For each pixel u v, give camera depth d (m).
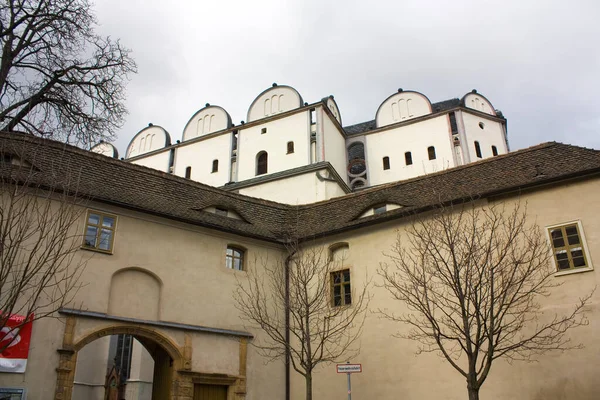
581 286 14.91
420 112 39.41
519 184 16.66
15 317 14.07
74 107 17.30
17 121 16.44
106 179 18.09
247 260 19.83
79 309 15.37
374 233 19.17
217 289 18.58
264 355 18.77
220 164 37.34
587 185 15.88
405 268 16.50
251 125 37.12
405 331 17.19
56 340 14.75
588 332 14.40
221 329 18.02
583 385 14.05
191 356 17.11
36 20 17.45
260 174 35.62
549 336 13.91
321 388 18.20
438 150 37.06
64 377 14.56
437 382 16.12
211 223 18.95
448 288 16.58
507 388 15.03
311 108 35.34
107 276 16.33
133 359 30.52
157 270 17.44
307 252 20.44
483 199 17.31
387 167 38.19
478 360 15.70
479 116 38.09
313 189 32.31
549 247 15.67
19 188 14.22
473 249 14.09
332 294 19.45
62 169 16.89
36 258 14.83
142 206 17.55
